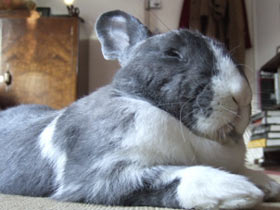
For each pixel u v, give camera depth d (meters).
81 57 1.55
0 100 1.39
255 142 1.21
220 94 0.40
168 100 0.42
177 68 0.42
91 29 1.67
